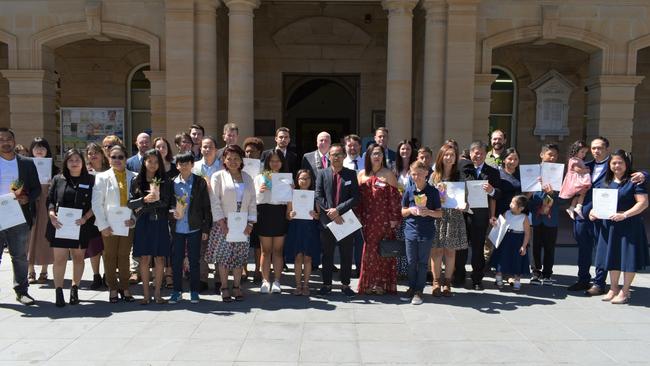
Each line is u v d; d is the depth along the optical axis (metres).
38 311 6.21
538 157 15.09
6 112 14.98
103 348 5.07
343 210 6.57
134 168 7.38
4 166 6.46
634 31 11.68
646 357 4.95
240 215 6.41
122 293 6.62
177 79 11.19
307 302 6.59
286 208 6.89
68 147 14.05
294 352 4.98
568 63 14.81
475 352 5.03
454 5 11.05
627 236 6.61
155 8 11.51
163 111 11.66
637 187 6.54
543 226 7.46
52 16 11.70
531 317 6.07
